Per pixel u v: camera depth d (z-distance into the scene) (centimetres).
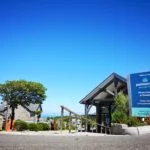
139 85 1925
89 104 2614
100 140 1171
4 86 5616
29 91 5656
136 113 1928
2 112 6378
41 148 785
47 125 3134
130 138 1308
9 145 853
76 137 1429
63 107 2348
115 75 2395
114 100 2359
